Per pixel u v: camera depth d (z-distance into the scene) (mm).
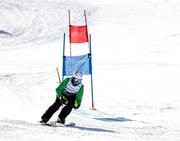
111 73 68562
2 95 49750
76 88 29734
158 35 120562
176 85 58844
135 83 60531
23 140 20141
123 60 85938
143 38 117375
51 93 53656
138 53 95188
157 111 44219
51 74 70250
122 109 45094
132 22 142125
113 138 23469
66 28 137375
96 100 50125
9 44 117375
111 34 126125
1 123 26219
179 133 29609
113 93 54219
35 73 71188
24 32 133000
